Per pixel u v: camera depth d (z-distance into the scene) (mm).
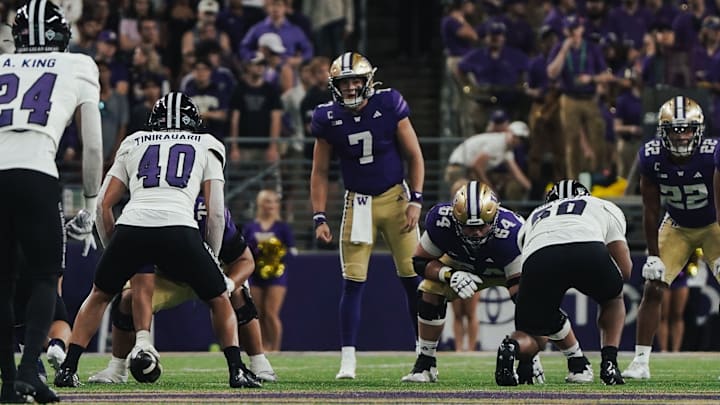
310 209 48812
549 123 48719
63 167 48031
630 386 25891
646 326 29812
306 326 46438
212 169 24328
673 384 27219
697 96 45625
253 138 48156
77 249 45719
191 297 26594
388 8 65438
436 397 22375
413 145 30828
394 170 30938
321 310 46469
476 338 44375
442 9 63156
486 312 45781
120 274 23953
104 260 23875
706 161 29422
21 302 24891
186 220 23516
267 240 44000
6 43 30469
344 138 30672
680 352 44156
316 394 22984
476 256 26594
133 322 26188
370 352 45406
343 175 31172
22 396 20156
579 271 24703
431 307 27391
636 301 46156
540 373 26938
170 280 26266
